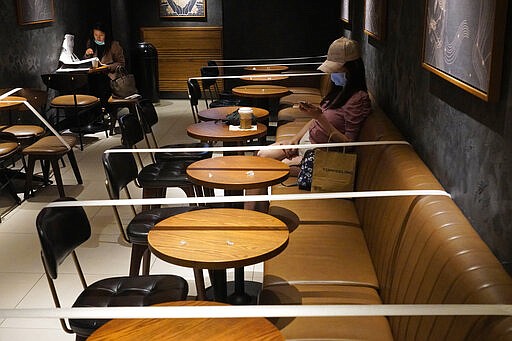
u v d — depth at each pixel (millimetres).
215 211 2912
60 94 8461
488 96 1862
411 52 3416
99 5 9977
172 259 2393
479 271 1699
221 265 2340
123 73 8750
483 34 1926
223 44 10203
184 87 10656
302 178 4102
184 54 10477
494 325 1460
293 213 3662
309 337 2277
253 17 9836
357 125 4266
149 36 10469
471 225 2080
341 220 3555
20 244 4445
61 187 5375
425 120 2990
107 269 3988
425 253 2084
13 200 5434
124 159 3707
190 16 10398
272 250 2449
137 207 5141
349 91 4312
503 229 1827
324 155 3766
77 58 8430
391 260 2523
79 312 1646
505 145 1813
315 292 2674
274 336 1904
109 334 1931
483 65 1923
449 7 2396
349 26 7668
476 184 2100
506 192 1803
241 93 6551
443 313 1527
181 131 8125
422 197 2379
